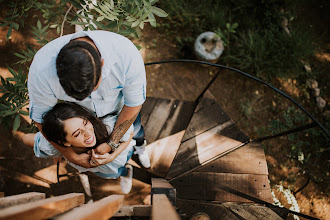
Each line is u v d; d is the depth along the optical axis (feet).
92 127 5.71
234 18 14.98
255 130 13.85
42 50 4.55
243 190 9.46
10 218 2.56
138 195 11.03
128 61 4.73
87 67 3.71
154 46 13.85
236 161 9.71
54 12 8.73
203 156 9.80
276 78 14.64
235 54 14.26
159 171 10.41
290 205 12.69
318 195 13.30
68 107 5.27
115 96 5.50
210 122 10.25
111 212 4.42
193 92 13.85
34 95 4.87
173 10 14.14
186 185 9.39
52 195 10.65
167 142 10.69
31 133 7.63
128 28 6.56
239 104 14.06
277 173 13.33
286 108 14.42
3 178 10.21
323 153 13.93
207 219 7.48
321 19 16.17
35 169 10.62
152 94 13.35
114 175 8.23
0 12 10.87
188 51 14.07
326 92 15.10
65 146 5.79
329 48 15.83
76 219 3.01
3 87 6.79
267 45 14.51
